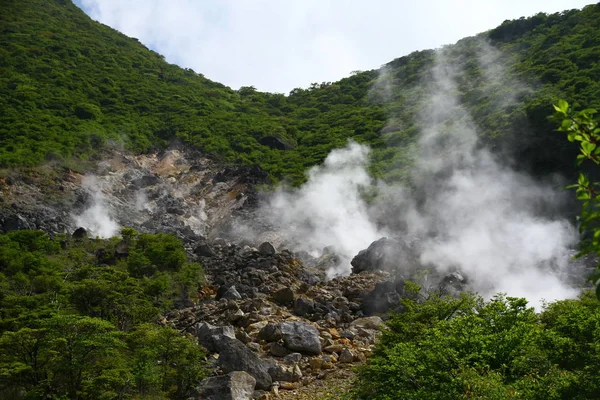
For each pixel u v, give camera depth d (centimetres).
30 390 1303
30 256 2980
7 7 9444
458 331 1195
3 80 6969
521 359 1095
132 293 2159
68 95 7094
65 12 10450
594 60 5700
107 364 1394
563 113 491
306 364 1686
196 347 1546
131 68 8944
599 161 485
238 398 1393
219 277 2869
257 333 1911
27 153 5319
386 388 1197
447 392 1011
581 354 1119
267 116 8206
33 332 1371
